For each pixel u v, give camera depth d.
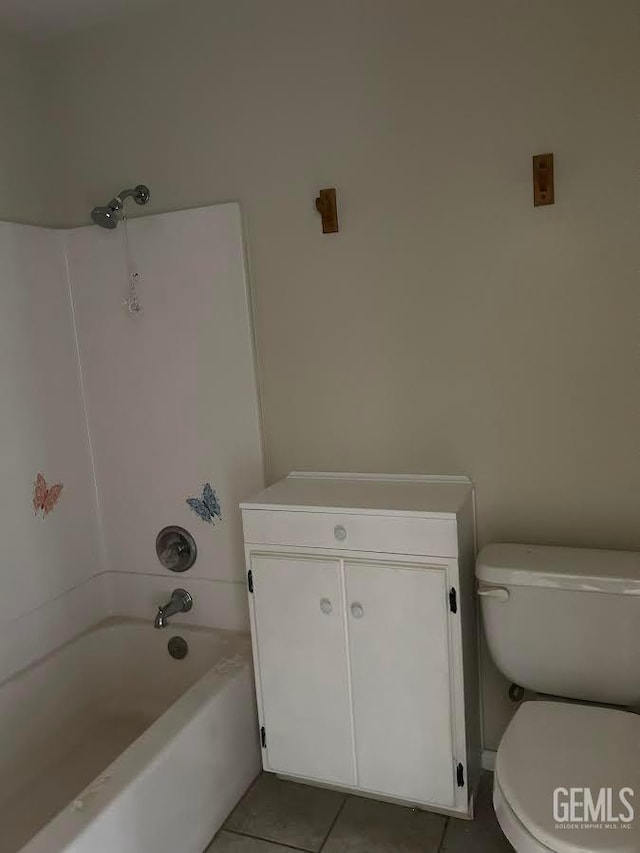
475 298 1.91
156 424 2.34
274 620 1.96
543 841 1.30
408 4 1.86
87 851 1.47
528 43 1.76
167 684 2.40
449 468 2.01
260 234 2.12
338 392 2.10
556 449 1.89
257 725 2.16
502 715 2.06
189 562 2.36
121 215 2.24
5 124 2.21
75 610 2.39
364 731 1.90
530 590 1.72
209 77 2.11
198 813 1.85
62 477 2.35
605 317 1.79
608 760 1.46
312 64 1.98
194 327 2.22
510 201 1.83
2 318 2.13
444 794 1.84
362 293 2.02
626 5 1.67
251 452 2.22
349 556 1.84
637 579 1.62
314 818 1.96
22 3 2.05
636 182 1.72
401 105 1.90
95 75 2.26
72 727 2.30
